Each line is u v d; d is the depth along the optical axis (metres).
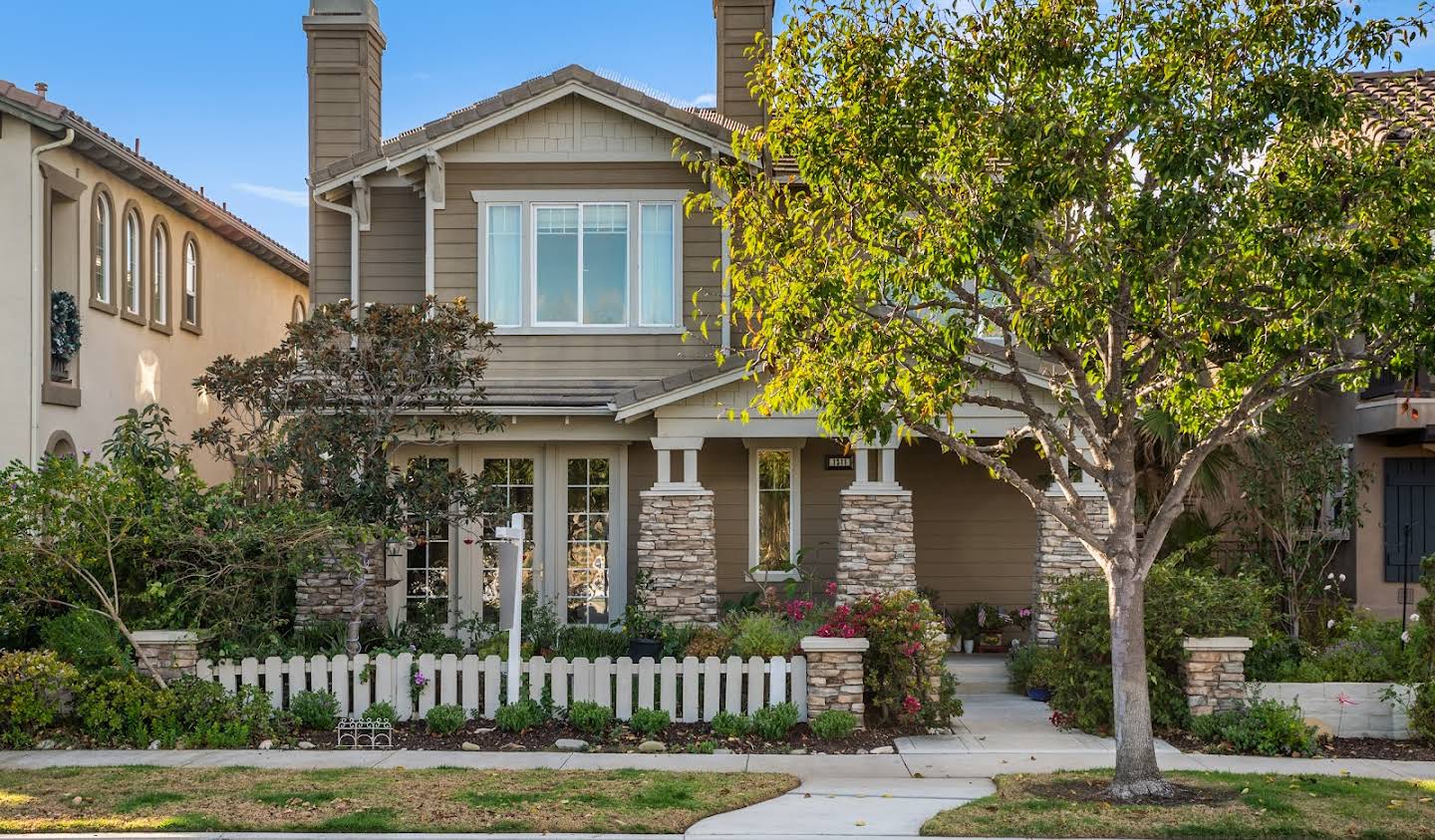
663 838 9.77
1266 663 14.36
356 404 16.12
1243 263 10.73
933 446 20.34
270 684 14.24
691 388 17.42
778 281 11.98
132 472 14.74
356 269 19.80
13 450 17.88
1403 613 16.55
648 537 17.64
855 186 11.87
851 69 11.70
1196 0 11.33
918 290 11.80
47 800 10.77
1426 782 11.48
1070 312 10.44
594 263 19.52
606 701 14.16
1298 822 9.99
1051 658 14.98
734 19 20.53
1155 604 14.04
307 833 9.85
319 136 21.03
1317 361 11.64
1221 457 17.53
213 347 26.22
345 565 14.93
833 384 11.25
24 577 13.97
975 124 11.54
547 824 10.05
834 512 20.02
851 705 14.00
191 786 11.31
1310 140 11.60
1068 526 11.54
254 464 15.81
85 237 20.09
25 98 17.97
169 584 14.55
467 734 13.87
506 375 19.41
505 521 17.81
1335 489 17.42
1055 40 11.49
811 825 10.11
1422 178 10.61
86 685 13.68
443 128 19.12
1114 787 11.06
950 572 20.23
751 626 15.31
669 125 18.95
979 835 9.83
